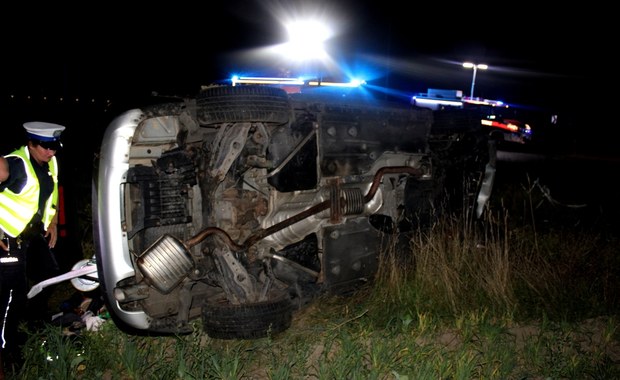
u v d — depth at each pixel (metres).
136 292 3.62
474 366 3.79
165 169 3.64
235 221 3.89
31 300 4.72
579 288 5.15
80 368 3.85
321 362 3.70
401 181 5.10
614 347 4.27
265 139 3.91
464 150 5.54
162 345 4.05
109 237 3.56
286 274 4.24
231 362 3.68
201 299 3.99
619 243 6.44
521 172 13.09
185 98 3.83
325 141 4.31
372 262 4.86
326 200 4.35
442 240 5.30
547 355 3.98
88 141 8.39
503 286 4.91
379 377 3.70
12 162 3.77
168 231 3.71
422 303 4.76
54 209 4.32
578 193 10.52
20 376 3.71
